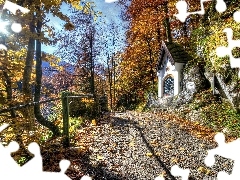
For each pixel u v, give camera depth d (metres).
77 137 9.37
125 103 31.39
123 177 6.31
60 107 16.11
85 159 7.17
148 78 28.72
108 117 13.77
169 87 20.38
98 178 6.17
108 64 30.08
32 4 7.42
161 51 20.38
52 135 9.88
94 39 26.44
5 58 6.82
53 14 8.87
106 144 8.73
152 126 11.61
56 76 27.30
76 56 26.27
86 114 13.73
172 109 16.80
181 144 8.95
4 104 6.30
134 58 29.12
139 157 7.65
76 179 6.01
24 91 8.38
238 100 11.27
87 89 27.48
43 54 10.73
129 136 9.87
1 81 7.09
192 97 15.74
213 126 11.35
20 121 5.77
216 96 14.05
